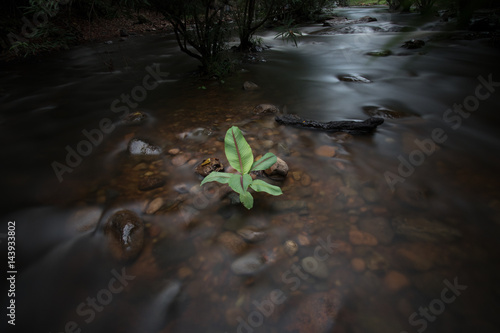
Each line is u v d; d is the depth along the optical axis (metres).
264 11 6.81
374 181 2.55
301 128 3.50
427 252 1.88
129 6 3.94
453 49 7.20
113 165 2.87
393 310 1.58
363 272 1.77
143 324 1.56
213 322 1.55
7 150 3.22
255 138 3.29
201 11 4.83
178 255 1.90
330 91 4.86
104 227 2.08
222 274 1.79
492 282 1.69
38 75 6.18
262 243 1.97
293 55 7.75
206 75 5.81
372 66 6.25
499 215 2.13
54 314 1.61
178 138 3.35
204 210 2.26
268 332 1.50
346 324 1.52
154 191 2.48
